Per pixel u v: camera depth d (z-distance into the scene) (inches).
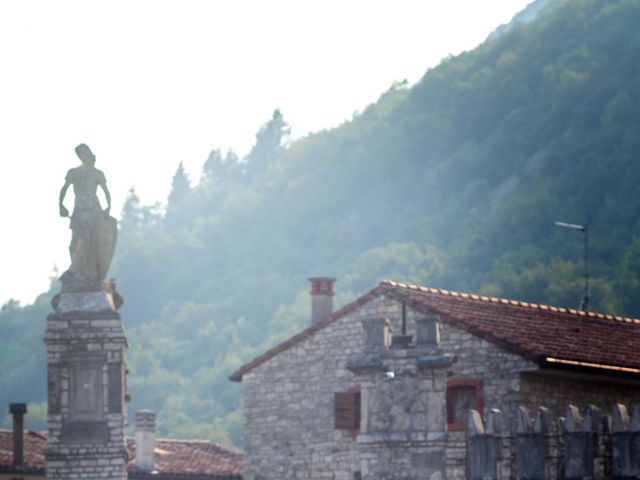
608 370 2018.9
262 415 2272.4
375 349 1736.0
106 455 2108.8
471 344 2034.9
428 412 1694.1
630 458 1469.0
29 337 7795.3
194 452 2701.8
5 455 2519.7
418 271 7618.1
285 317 7869.1
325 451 2206.0
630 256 6087.6
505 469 1566.2
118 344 2132.1
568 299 5841.5
